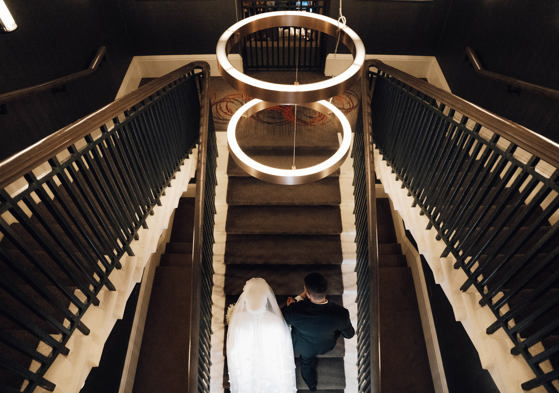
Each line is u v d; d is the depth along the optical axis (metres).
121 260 2.75
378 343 2.49
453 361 3.80
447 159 2.65
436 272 2.80
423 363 4.24
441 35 5.52
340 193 4.19
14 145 3.02
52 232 1.94
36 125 3.32
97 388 3.28
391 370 4.18
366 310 3.00
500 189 2.13
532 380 1.96
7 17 2.65
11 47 3.05
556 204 1.72
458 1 5.04
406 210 3.32
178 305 4.58
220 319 3.72
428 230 2.99
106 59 4.79
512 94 3.85
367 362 2.85
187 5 5.27
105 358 3.51
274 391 3.00
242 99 5.47
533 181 1.86
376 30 5.50
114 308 2.51
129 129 2.72
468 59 4.77
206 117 3.52
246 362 2.90
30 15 3.30
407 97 3.19
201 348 2.70
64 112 3.78
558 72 3.21
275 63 6.29
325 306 2.66
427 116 2.91
